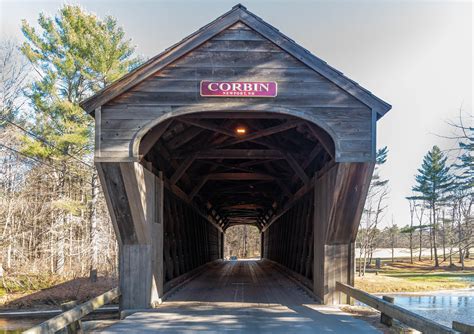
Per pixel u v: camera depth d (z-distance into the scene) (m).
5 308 14.07
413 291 21.08
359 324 6.41
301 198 12.12
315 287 9.07
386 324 6.48
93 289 16.44
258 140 10.34
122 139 7.26
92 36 19.80
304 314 7.22
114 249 22.70
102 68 19.25
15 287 16.81
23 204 19.77
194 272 14.86
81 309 5.90
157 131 7.76
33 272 18.70
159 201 8.91
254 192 17.44
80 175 20.72
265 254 30.09
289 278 13.54
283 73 7.43
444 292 20.89
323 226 8.45
